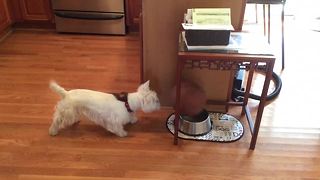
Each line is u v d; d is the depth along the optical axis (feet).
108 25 10.43
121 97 5.97
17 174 5.16
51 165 5.34
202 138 5.98
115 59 9.00
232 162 5.49
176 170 5.30
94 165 5.37
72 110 5.81
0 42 9.83
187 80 6.41
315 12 12.11
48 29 10.95
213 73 6.32
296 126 6.41
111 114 5.78
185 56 4.80
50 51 9.37
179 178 5.15
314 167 5.42
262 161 5.52
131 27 10.71
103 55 9.22
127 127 6.30
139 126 6.34
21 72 8.18
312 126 6.43
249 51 4.88
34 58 8.93
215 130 6.21
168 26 5.85
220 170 5.32
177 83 5.15
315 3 12.67
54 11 10.31
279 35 10.39
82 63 8.73
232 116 6.65
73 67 8.51
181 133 6.09
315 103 7.16
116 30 10.52
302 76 8.21
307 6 12.49
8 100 7.04
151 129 6.26
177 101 5.37
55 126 5.95
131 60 8.96
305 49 9.60
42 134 6.06
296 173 5.29
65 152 5.64
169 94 6.70
